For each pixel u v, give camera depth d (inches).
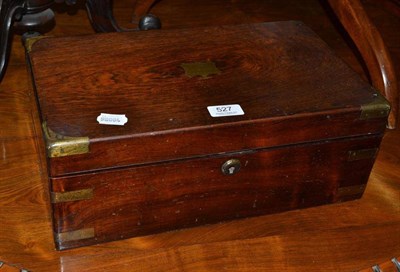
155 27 64.2
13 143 56.9
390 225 52.8
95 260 46.7
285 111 46.1
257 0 87.5
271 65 52.0
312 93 48.8
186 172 45.4
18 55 69.0
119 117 43.9
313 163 49.2
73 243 46.2
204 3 84.5
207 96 47.2
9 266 45.1
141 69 49.6
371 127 48.8
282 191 50.1
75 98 45.6
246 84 49.1
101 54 51.0
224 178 47.0
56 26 75.2
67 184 42.6
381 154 60.5
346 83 50.5
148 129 42.9
